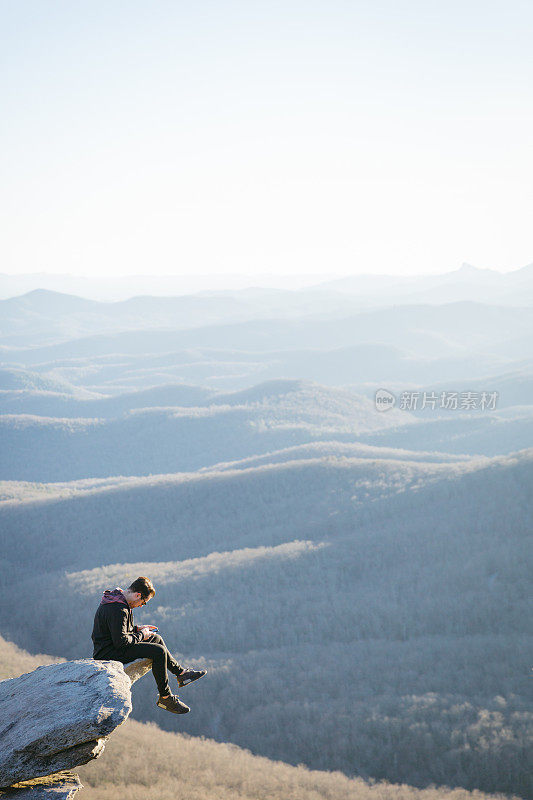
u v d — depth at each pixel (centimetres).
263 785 3775
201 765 3838
